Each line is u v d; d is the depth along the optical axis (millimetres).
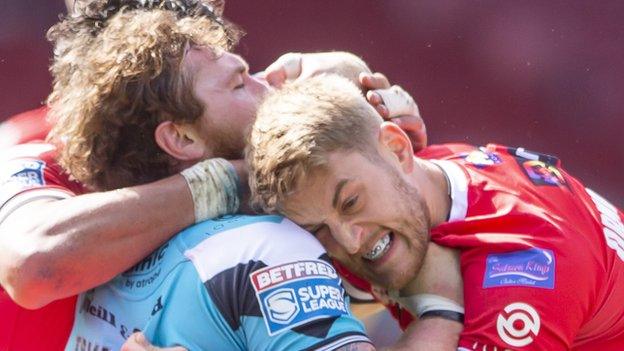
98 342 7180
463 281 7383
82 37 8039
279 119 6918
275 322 6387
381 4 14734
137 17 7605
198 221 7055
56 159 8086
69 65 8047
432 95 14836
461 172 7984
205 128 7434
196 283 6586
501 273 7199
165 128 7367
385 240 7164
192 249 6758
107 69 7352
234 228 6777
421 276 7430
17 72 14375
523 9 14414
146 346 6527
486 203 7734
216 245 6695
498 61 14586
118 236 6848
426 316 7309
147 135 7414
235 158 7551
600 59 14359
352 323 6555
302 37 14922
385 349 7148
